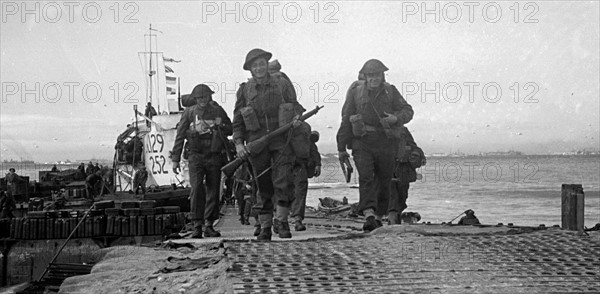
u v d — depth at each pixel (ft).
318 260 28.63
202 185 44.19
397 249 30.89
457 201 198.29
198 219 44.24
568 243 31.94
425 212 159.22
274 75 38.73
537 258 28.32
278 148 37.65
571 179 317.83
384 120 40.24
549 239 33.30
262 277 25.45
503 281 24.40
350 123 40.83
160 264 30.25
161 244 37.70
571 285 23.82
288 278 25.23
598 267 26.63
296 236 40.73
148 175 111.14
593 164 462.19
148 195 92.73
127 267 30.30
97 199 97.25
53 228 82.53
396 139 40.93
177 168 45.01
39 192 139.85
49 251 82.38
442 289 23.35
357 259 28.71
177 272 27.99
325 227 52.90
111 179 113.91
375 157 40.70
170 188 100.22
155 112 113.60
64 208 93.71
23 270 82.28
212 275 26.84
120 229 81.35
